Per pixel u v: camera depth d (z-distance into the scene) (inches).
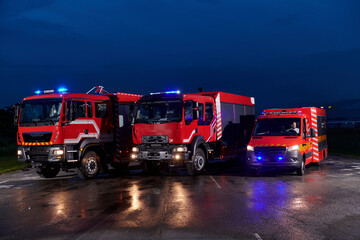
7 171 764.6
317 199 392.8
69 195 453.7
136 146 634.2
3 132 1648.6
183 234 264.8
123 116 697.0
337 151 1170.6
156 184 532.7
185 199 404.2
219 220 305.6
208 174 648.4
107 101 672.4
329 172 634.2
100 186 527.2
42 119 592.1
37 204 399.9
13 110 612.4
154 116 620.4
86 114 626.2
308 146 652.7
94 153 631.8
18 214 350.0
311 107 718.5
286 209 345.4
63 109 589.3
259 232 268.1
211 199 401.1
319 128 741.3
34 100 601.6
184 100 614.9
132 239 254.8
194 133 631.2
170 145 612.1
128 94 717.3
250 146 605.6
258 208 350.9
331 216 316.5
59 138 584.1
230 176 612.1
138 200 404.8
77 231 281.0
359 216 316.2
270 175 611.2
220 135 708.0
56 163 613.6
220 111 713.0
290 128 622.5
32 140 594.2
